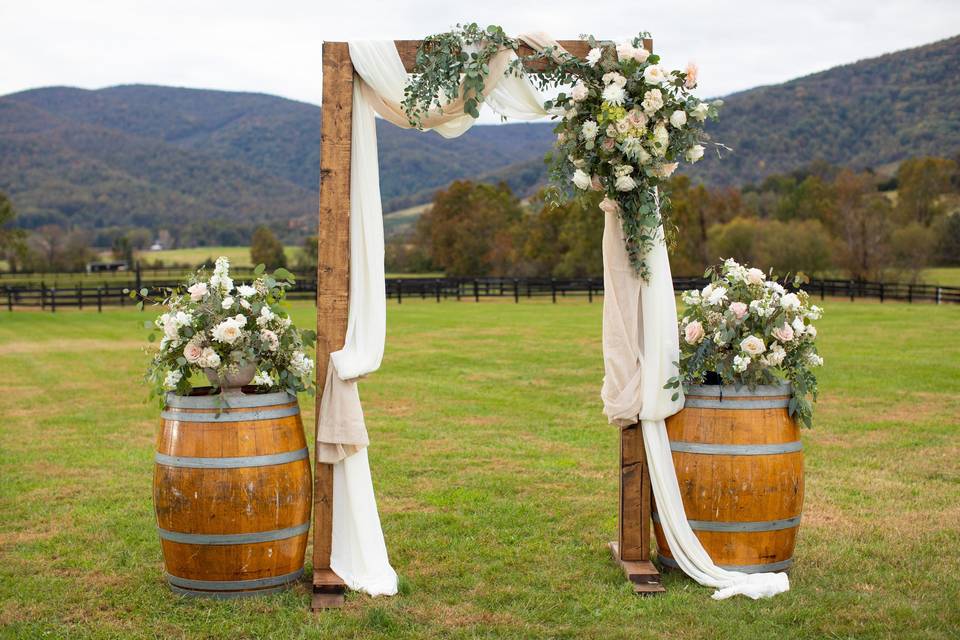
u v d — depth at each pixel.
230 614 4.80
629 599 5.03
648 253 5.43
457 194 74.00
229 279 5.24
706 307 5.50
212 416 4.91
